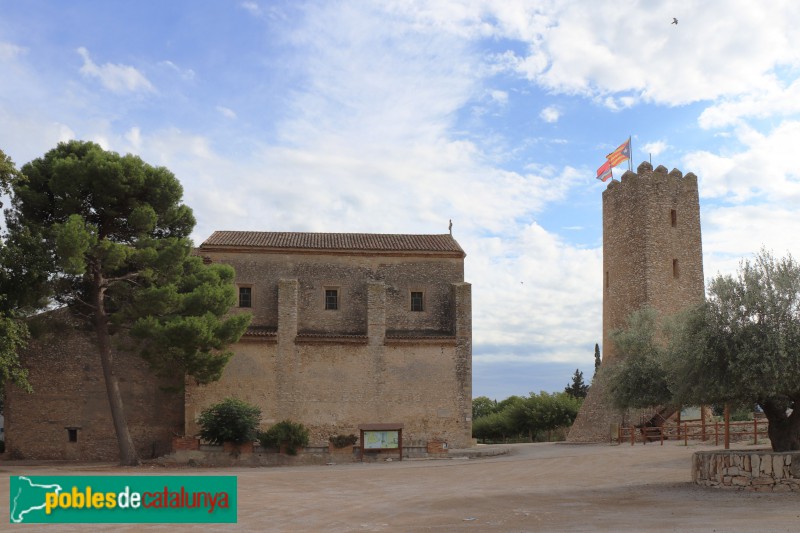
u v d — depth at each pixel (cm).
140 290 3497
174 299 3503
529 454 3956
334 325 4481
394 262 4597
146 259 3469
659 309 5056
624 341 4206
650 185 5225
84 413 4172
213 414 3631
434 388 4303
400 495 2234
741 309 2223
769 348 2119
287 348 4241
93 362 4219
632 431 4206
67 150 3631
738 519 1576
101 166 3344
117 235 3681
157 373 3666
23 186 3412
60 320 4000
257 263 4481
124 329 3969
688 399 2362
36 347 4203
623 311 5234
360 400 4241
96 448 4147
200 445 3556
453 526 1619
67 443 4141
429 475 2889
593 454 3578
